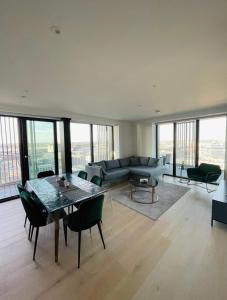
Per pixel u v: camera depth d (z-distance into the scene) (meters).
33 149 4.17
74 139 5.11
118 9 1.04
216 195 2.65
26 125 4.03
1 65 1.74
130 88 2.56
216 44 1.43
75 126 5.13
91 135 5.57
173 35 1.30
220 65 1.82
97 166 4.69
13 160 3.94
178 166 5.68
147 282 1.55
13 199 3.69
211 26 1.20
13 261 1.85
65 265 1.79
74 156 5.12
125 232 2.39
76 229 1.81
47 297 1.42
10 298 1.42
